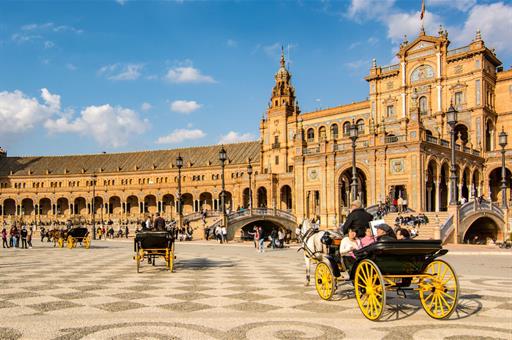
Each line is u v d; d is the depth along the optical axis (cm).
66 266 2536
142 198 13550
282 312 1270
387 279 1239
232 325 1111
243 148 13262
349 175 7206
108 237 8412
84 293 1560
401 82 8362
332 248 1523
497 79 8125
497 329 1088
